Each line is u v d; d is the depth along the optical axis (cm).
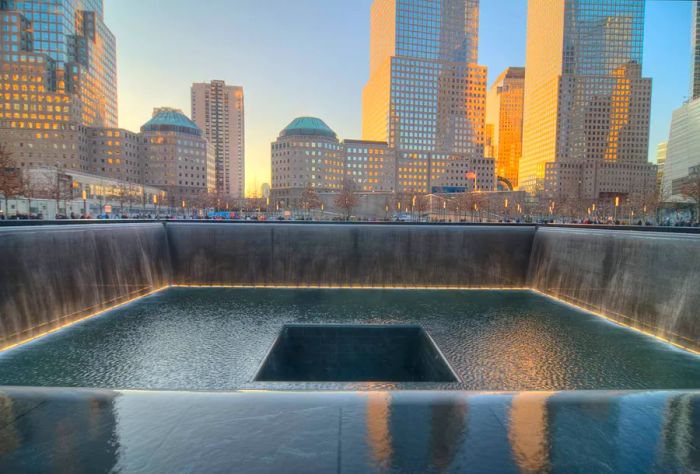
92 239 2228
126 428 262
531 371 1475
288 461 230
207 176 15712
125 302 2489
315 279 3114
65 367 1473
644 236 2039
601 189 16762
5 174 4703
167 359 1540
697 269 1731
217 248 3094
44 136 12462
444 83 16850
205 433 258
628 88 16838
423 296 2766
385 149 15662
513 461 232
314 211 10769
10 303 1694
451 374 1446
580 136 16938
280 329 1916
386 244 3133
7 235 1689
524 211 9969
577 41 16850
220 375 1392
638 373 1475
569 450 243
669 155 13025
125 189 10038
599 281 2352
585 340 1831
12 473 221
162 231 3006
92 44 14412
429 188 16325
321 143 14825
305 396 304
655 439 254
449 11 17100
